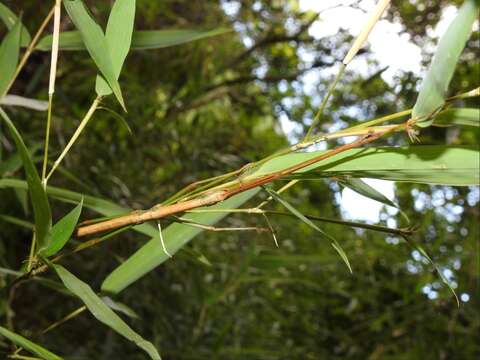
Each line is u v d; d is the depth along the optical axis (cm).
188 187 15
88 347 41
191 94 51
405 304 50
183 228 17
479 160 12
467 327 50
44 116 39
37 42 23
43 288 40
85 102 44
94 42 14
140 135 43
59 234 14
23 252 37
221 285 44
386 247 50
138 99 43
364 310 58
